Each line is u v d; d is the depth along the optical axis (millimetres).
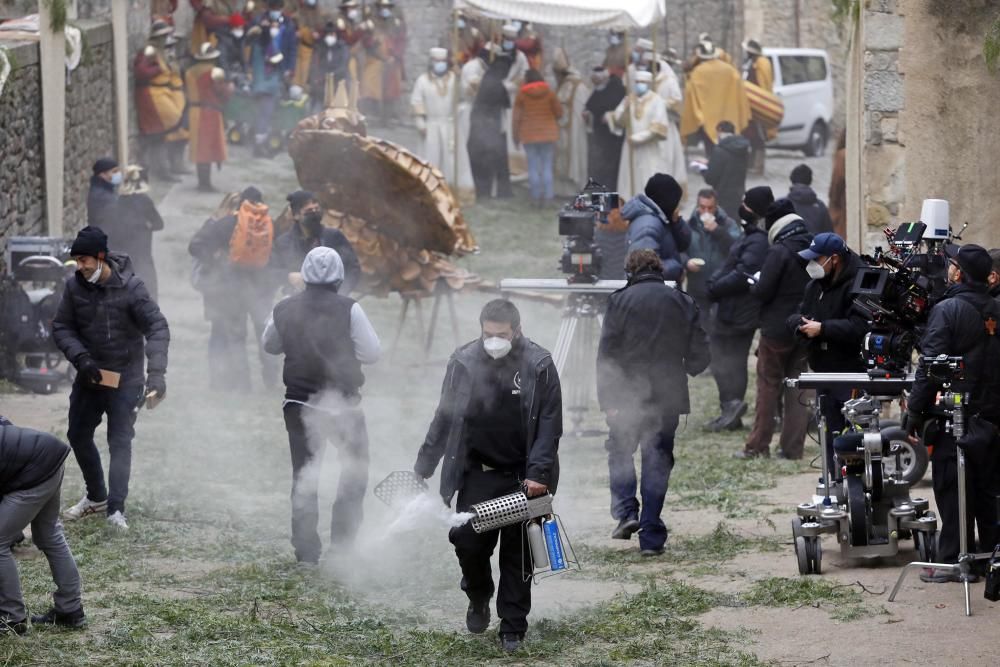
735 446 32625
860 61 34406
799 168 39781
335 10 78062
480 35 70062
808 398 30375
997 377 19766
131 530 24609
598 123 66062
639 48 66500
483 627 19234
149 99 64625
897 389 21297
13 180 39844
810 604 19750
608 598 20766
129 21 64188
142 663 17516
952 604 19328
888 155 33562
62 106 44594
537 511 17969
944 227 23531
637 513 23969
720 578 21578
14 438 18250
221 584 21703
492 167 69000
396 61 79062
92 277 24312
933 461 20359
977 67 32688
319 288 22719
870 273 21453
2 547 18406
